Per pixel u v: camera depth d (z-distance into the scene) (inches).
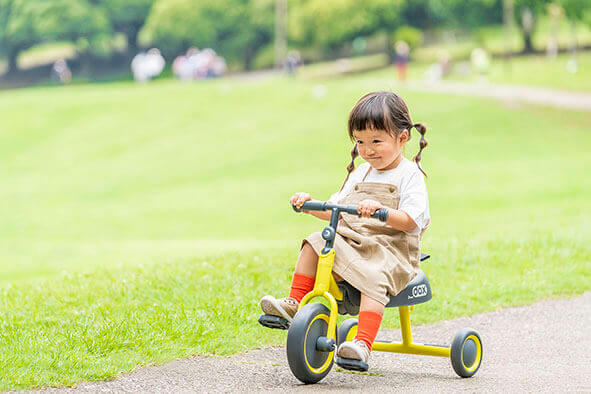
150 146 1448.1
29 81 3299.7
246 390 164.7
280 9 2672.2
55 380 166.1
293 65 2263.8
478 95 1583.4
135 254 684.1
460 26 2475.4
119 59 3494.1
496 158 1149.1
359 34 2657.5
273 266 315.9
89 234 873.5
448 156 1170.6
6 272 637.3
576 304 273.3
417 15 2689.5
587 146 1213.1
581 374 185.9
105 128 1590.8
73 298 267.1
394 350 184.7
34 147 1503.4
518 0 2233.0
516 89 1685.5
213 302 244.1
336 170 1187.9
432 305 261.0
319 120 1482.5
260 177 1176.8
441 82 1907.0
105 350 190.4
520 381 177.9
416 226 164.9
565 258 345.4
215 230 857.5
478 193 890.1
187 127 1550.2
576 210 577.6
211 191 1099.9
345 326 191.6
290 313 163.9
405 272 164.6
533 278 306.5
